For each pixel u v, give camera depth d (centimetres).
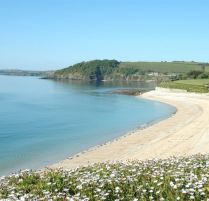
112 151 2456
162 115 4956
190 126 3516
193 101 6794
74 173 1005
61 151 2516
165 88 10175
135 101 7650
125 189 819
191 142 2627
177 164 1073
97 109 5812
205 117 4225
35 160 2234
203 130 3186
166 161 1119
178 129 3375
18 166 2078
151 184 846
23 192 811
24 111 5300
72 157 2298
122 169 1016
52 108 5878
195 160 1148
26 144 2775
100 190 780
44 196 756
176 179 814
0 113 4966
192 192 748
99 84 18375
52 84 17338
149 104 6888
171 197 730
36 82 19788
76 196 750
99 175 927
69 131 3453
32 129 3550
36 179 954
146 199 743
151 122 4162
